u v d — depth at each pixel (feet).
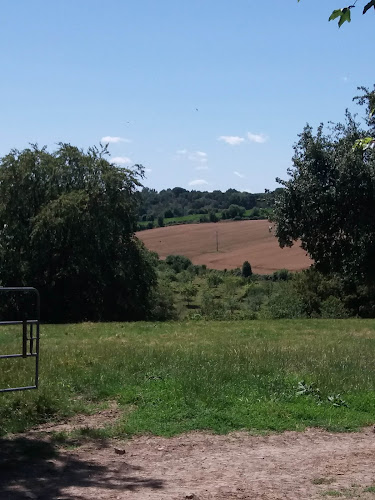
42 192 117.50
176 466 22.20
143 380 34.30
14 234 113.70
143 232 344.90
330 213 96.68
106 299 121.60
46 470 21.42
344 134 99.25
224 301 190.80
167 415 28.22
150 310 131.44
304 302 142.20
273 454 23.80
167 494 18.81
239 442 25.32
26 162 116.16
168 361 39.50
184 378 33.58
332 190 93.50
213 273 242.78
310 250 102.47
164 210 458.09
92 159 120.06
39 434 25.85
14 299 115.44
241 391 31.94
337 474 21.31
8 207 115.55
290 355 43.06
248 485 19.92
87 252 113.19
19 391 30.48
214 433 26.43
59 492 19.12
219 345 51.83
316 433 26.86
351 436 26.55
